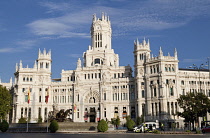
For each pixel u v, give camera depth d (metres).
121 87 147.38
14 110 158.12
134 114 141.25
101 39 168.62
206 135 68.75
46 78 160.25
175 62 133.00
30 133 82.00
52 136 64.38
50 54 165.00
